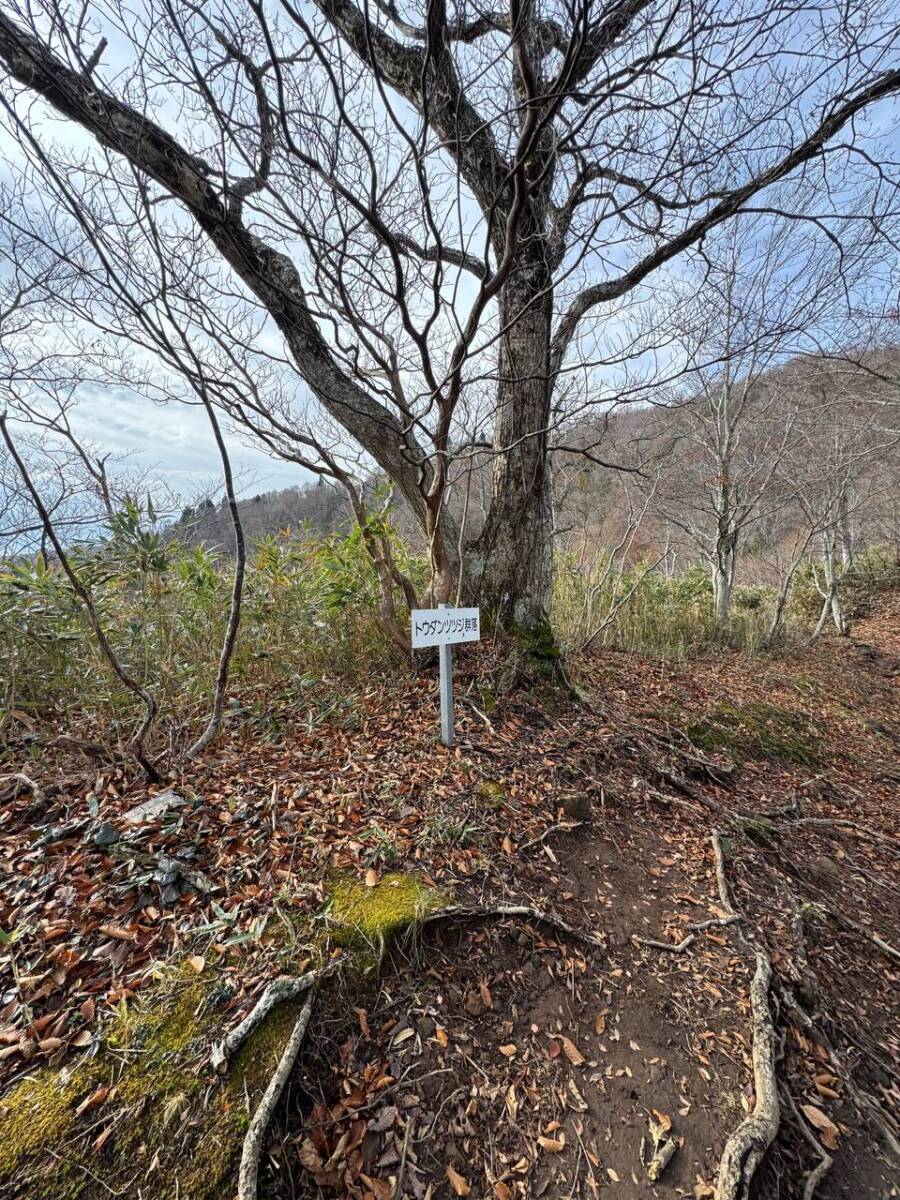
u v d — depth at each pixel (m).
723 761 3.97
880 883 3.08
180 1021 1.40
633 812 2.92
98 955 1.51
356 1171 1.30
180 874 1.78
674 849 2.74
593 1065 1.68
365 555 3.74
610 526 7.59
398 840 2.15
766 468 7.52
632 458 6.20
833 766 4.55
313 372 3.33
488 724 3.13
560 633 5.55
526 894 2.13
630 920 2.22
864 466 7.41
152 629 3.07
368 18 1.47
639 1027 1.81
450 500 3.77
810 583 10.06
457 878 2.06
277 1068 1.35
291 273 3.10
